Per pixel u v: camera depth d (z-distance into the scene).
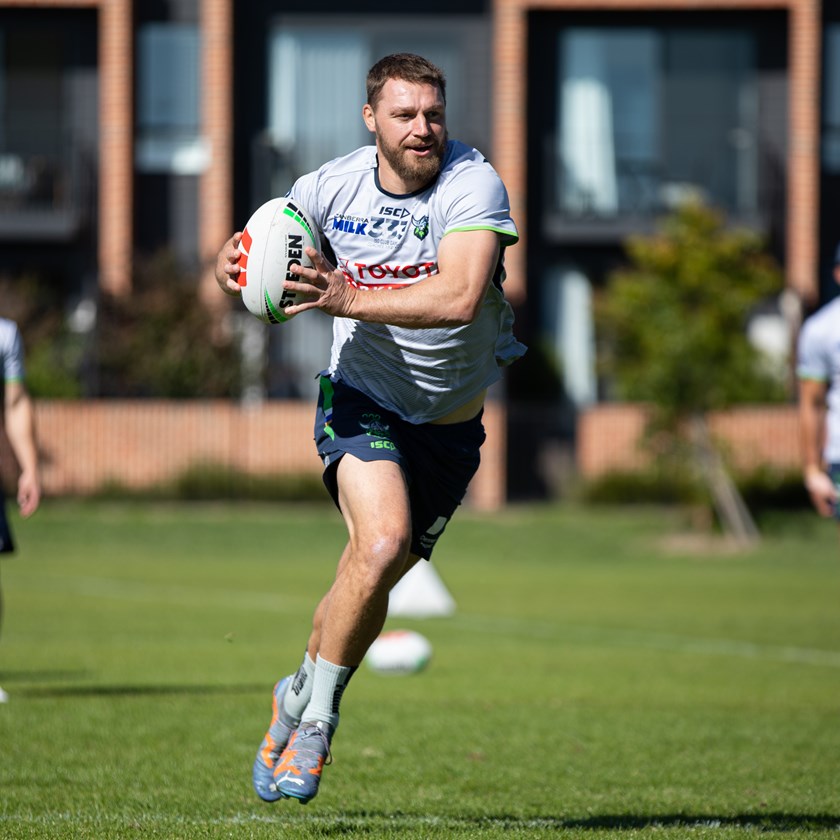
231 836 18.55
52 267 110.88
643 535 89.81
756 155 111.19
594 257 111.12
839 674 38.56
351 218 19.16
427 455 19.94
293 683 19.62
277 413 99.38
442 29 111.56
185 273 104.75
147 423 98.50
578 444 102.81
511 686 35.34
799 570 77.44
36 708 30.08
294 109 111.75
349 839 18.41
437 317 17.94
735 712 31.22
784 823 19.98
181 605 56.28
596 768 24.50
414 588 55.69
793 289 107.56
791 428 97.50
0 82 111.62
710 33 111.69
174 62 111.44
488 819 20.22
